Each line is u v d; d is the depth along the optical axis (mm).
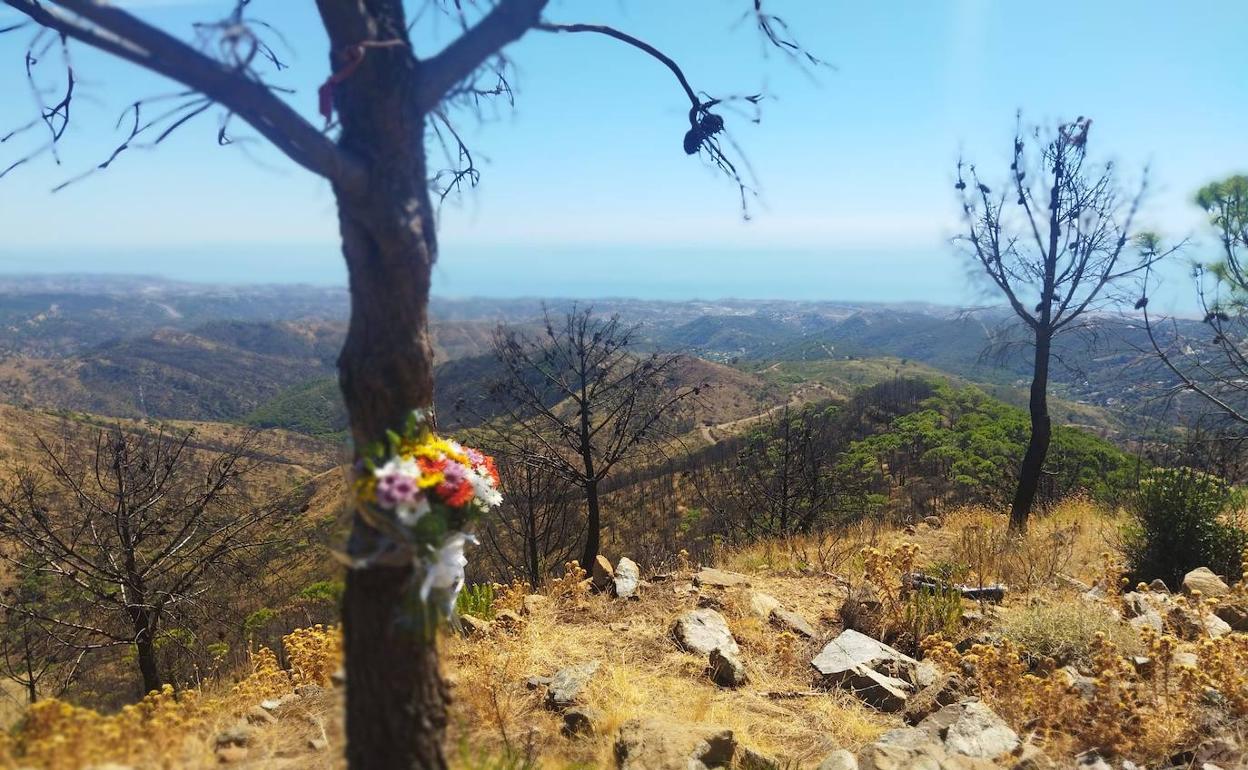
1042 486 16922
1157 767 3395
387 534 2102
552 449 10539
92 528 8938
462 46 2107
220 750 3105
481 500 2422
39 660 9016
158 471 9438
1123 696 3627
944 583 5887
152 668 8430
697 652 4621
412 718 2131
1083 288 9617
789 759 3508
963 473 24266
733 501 18188
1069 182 9727
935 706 4004
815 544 9188
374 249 2049
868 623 5324
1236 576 6883
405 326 2094
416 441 2219
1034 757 3244
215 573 9438
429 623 2186
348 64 1912
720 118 3039
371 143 1999
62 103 2625
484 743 3324
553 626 5070
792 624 5230
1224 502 7523
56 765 2264
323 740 3275
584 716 3580
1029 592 6168
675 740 3236
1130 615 5379
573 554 13289
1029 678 3861
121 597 8914
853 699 4223
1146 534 7340
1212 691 3832
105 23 1608
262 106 1767
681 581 6156
